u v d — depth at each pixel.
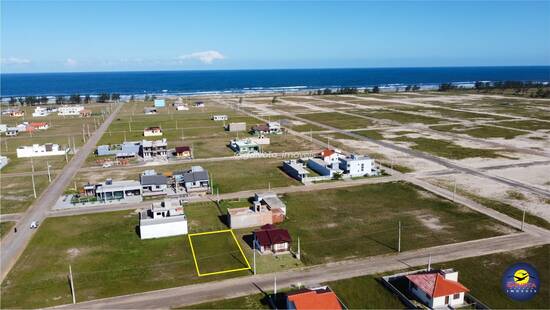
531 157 93.81
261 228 54.84
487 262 47.12
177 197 70.81
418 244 52.12
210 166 91.31
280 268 46.81
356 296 40.94
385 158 94.88
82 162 96.62
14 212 64.88
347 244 52.62
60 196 72.19
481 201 66.69
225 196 71.25
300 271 46.06
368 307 39.19
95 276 45.62
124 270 46.88
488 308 38.69
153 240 54.66
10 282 44.59
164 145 101.62
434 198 68.50
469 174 81.50
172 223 55.81
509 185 74.44
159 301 40.72
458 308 38.94
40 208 66.44
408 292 41.66
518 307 38.91
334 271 45.94
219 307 39.53
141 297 41.47
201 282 44.09
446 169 85.25
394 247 51.47
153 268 47.25
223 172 86.12
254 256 46.91
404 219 60.25
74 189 76.00
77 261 49.12
